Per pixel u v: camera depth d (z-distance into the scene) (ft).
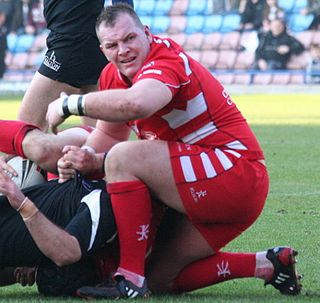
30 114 54.29
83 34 54.03
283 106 161.27
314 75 209.46
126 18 36.70
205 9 224.74
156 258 38.50
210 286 40.45
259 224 55.01
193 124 37.24
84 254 35.94
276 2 211.41
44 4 54.75
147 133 38.27
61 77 54.13
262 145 98.99
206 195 36.68
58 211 37.01
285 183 71.87
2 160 39.11
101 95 35.09
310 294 38.22
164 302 35.60
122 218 36.22
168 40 37.40
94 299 36.14
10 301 36.09
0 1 227.81
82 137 40.29
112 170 36.29
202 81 37.19
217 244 38.01
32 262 36.55
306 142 102.32
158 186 36.65
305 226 54.49
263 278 38.34
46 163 39.11
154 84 35.19
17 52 226.38
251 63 213.46
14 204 34.45
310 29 210.18
